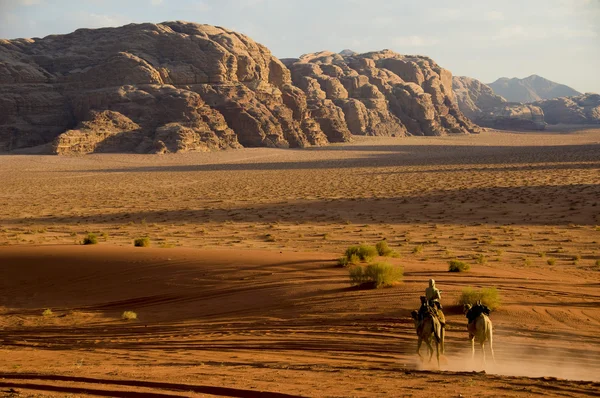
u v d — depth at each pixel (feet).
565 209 249.14
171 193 397.39
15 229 242.17
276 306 92.58
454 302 84.89
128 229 233.96
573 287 95.71
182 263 123.34
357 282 98.22
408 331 73.77
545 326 74.28
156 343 77.82
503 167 531.09
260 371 53.83
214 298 102.06
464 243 176.55
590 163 531.50
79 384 47.47
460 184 386.73
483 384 45.96
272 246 177.58
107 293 112.78
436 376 50.16
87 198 377.30
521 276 105.60
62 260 133.18
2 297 116.06
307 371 53.72
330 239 191.11
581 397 41.11
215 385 45.68
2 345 83.87
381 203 299.99
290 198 342.23
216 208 304.09
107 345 79.05
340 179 468.75
